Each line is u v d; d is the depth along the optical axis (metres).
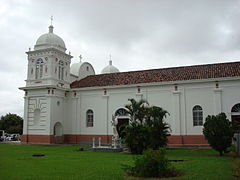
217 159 15.84
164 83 28.47
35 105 32.62
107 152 21.64
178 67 31.72
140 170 10.59
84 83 34.38
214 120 18.62
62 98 33.56
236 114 25.84
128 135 19.70
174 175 10.51
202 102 27.19
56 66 33.22
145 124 20.00
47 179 10.11
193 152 21.11
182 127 27.66
